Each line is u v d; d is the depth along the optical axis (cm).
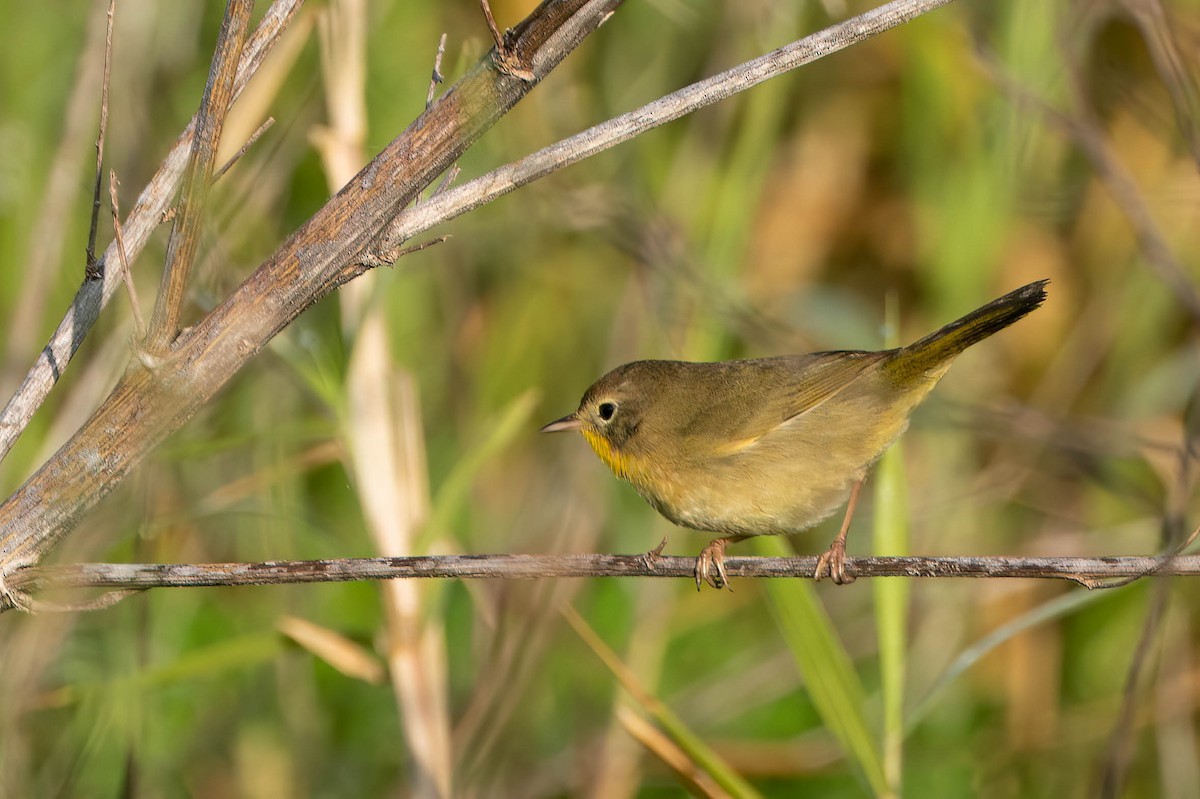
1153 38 791
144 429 500
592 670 1056
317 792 995
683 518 838
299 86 1086
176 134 1097
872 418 803
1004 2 1146
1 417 526
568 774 1006
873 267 1298
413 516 866
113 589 568
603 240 1222
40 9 1191
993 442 1262
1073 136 939
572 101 1199
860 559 621
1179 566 574
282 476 918
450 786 830
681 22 1096
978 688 1134
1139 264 1138
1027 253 1201
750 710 1077
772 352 1152
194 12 1118
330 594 1098
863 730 724
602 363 1240
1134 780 1034
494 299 1223
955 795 1018
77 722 916
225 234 888
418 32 1185
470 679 1055
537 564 586
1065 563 588
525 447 1211
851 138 1274
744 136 1084
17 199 1130
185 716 1016
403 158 496
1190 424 877
